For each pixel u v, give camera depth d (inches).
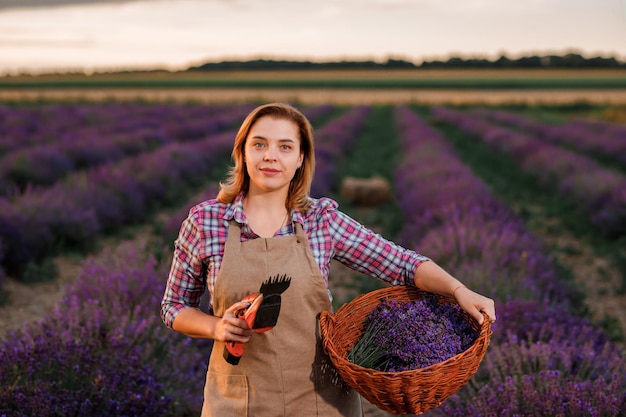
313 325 70.6
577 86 2997.0
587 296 234.2
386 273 77.6
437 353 69.5
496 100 2183.8
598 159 650.8
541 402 110.1
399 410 65.7
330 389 71.9
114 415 112.0
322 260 73.1
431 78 3759.8
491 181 523.8
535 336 148.0
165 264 189.2
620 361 126.1
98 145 530.3
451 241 225.0
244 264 69.3
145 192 382.0
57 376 119.6
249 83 3329.2
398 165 578.9
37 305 213.8
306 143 73.4
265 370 69.6
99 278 171.6
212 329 68.3
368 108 1745.8
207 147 602.5
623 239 306.2
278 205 74.0
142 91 2583.7
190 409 133.1
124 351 131.3
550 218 377.1
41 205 277.1
